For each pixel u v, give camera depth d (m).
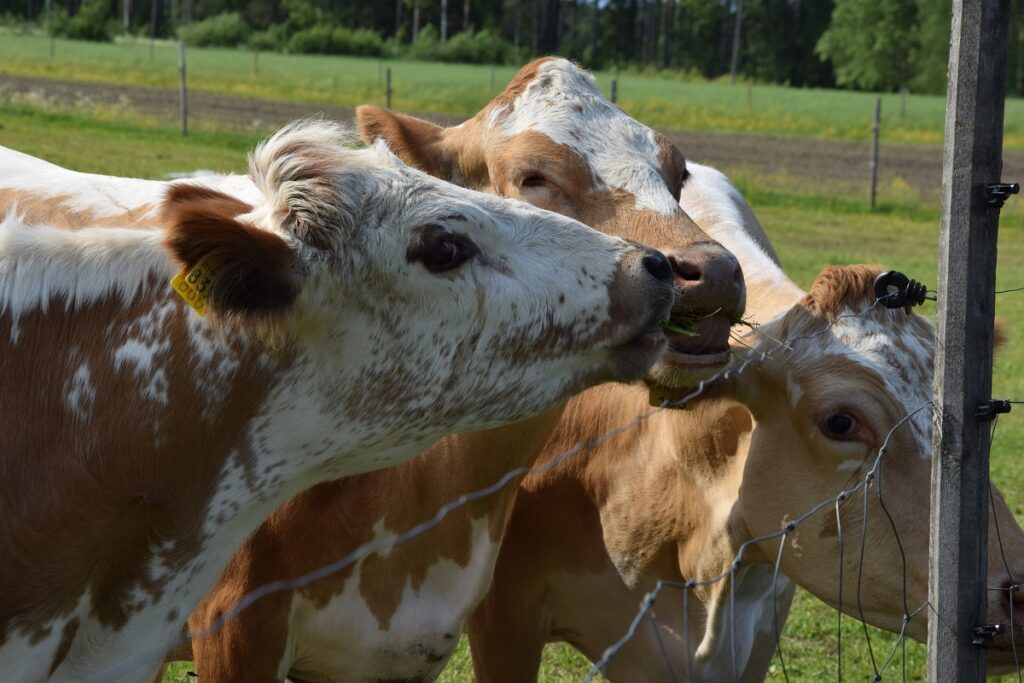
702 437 3.90
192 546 2.85
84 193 3.70
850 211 21.92
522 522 4.43
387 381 2.84
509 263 2.88
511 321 2.87
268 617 3.60
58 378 2.72
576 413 4.38
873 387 3.49
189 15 106.44
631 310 2.95
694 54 106.62
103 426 2.71
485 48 83.94
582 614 4.48
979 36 2.80
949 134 2.89
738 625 4.19
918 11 84.38
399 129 4.31
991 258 2.90
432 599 3.81
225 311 2.58
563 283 2.90
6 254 2.78
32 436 2.68
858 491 3.51
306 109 34.62
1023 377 10.21
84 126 25.30
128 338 2.75
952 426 2.97
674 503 4.08
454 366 2.86
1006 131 41.53
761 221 19.70
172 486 2.77
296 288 2.68
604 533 4.29
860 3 86.44
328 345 2.79
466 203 2.87
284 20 106.44
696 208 4.94
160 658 2.96
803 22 102.00
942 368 2.97
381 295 2.78
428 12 106.19
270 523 3.57
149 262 2.80
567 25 110.56
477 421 2.96
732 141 33.44
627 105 43.78
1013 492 7.64
